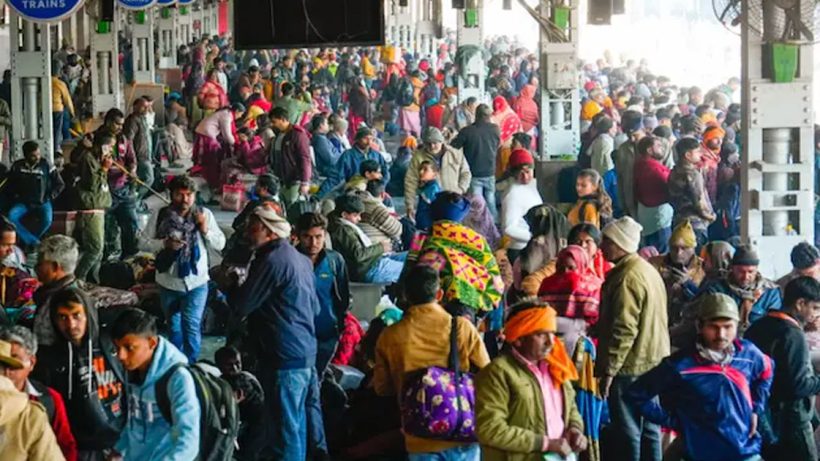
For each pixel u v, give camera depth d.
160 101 38.06
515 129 26.97
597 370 10.55
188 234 13.46
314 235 11.89
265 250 10.70
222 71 43.78
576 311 10.63
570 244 11.81
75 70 42.75
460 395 9.25
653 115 29.03
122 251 19.91
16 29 23.81
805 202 14.14
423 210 18.25
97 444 8.65
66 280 10.03
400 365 9.53
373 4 21.16
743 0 13.93
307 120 30.09
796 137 14.12
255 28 21.25
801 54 13.95
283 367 10.71
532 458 8.45
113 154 18.81
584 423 9.73
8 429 7.33
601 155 21.94
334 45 21.25
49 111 23.83
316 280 11.87
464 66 37.66
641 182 17.58
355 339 13.59
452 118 33.16
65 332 8.63
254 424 10.91
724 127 24.81
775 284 12.05
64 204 19.09
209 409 8.36
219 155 25.94
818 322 11.06
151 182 24.44
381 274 15.66
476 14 37.66
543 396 8.47
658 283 10.61
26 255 18.45
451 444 9.23
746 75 14.02
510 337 8.48
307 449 11.27
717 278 11.98
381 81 50.34
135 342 8.20
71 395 8.62
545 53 24.12
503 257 15.37
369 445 11.38
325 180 23.70
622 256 10.62
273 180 15.16
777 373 10.02
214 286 16.06
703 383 9.00
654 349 10.57
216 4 79.94
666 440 11.58
